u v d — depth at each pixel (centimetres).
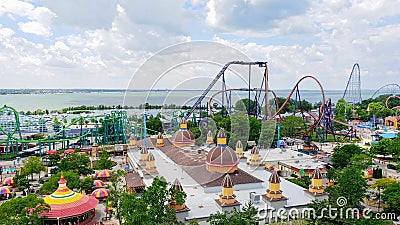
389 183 5112
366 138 12738
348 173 4747
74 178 5731
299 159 7844
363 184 4681
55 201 4519
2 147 10662
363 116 18125
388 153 8819
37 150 10538
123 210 3594
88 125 15350
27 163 7038
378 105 19188
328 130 13025
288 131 12156
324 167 7188
